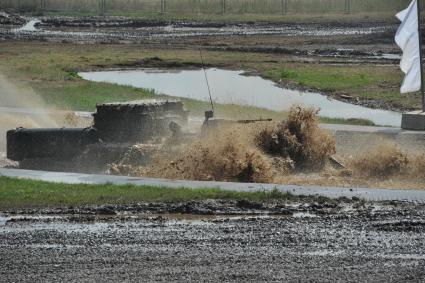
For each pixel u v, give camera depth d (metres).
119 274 29.95
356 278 29.23
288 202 40.09
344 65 128.75
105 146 52.16
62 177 46.16
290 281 28.94
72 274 30.08
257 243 33.69
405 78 61.53
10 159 54.22
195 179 48.72
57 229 36.34
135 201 40.59
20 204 40.28
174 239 34.44
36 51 150.50
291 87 104.12
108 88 99.69
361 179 49.78
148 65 132.62
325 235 34.66
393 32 173.88
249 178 48.19
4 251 33.22
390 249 32.69
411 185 47.38
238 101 90.31
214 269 30.33
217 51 150.75
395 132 56.94
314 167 52.97
